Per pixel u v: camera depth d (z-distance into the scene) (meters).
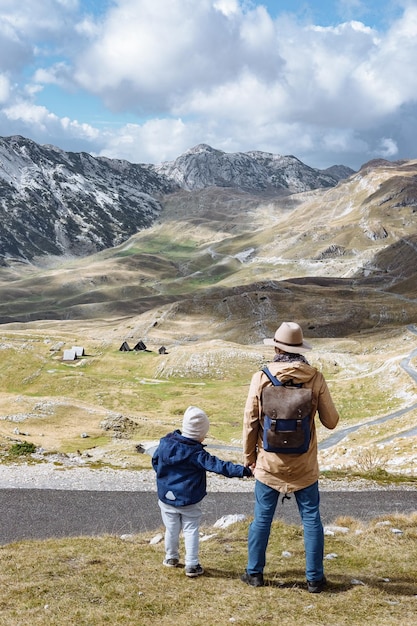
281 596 7.72
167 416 117.56
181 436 8.56
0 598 7.64
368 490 21.78
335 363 165.00
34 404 92.56
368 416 106.12
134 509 18.78
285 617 6.96
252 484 25.28
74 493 21.53
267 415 7.46
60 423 85.12
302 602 7.48
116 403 131.00
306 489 7.72
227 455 58.09
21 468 28.02
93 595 7.73
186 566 8.60
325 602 7.47
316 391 7.62
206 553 10.31
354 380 137.88
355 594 7.79
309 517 7.79
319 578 7.89
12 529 15.89
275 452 7.47
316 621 6.83
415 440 42.50
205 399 133.38
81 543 10.79
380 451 41.78
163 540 11.47
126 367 177.00
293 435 7.36
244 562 9.58
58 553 9.89
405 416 85.62
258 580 8.17
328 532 12.29
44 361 172.12
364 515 16.86
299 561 9.70
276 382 7.57
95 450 62.72
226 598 7.64
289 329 7.78
